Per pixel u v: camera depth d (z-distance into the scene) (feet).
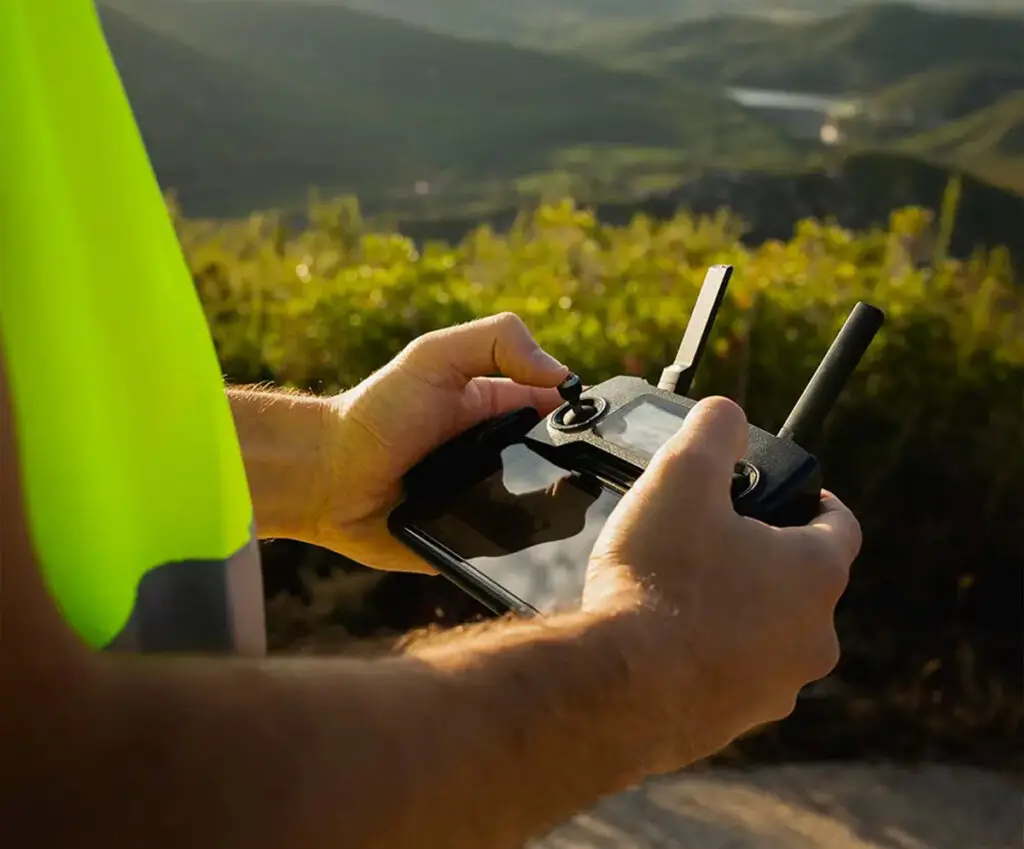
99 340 2.10
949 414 8.61
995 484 8.60
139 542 2.26
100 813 1.64
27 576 1.58
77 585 2.08
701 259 9.78
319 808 1.81
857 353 3.68
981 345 8.67
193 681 1.80
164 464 2.23
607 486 3.69
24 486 1.69
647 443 3.74
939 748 8.20
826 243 10.03
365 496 4.35
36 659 1.59
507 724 2.13
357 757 1.89
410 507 3.95
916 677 8.47
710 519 2.73
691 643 2.51
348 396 4.39
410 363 4.27
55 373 1.99
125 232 2.07
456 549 3.69
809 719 8.34
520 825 2.14
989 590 8.77
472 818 2.03
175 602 2.33
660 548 2.66
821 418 3.70
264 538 4.42
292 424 4.38
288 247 10.52
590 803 2.30
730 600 2.62
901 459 8.63
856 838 7.25
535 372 4.17
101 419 2.11
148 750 1.69
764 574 2.70
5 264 1.89
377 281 9.28
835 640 2.86
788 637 2.70
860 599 8.81
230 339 8.88
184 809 1.69
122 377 2.14
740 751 8.20
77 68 1.98
